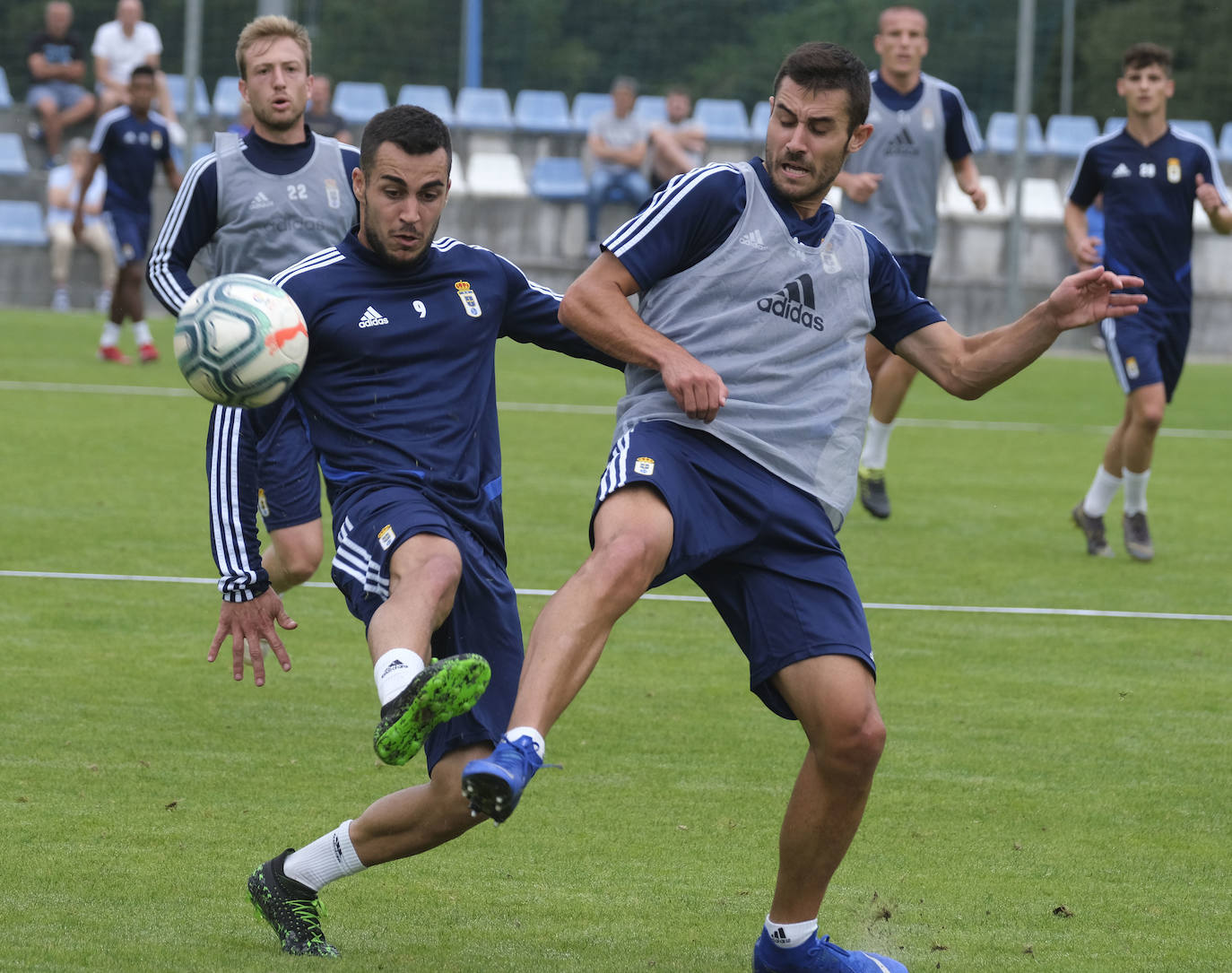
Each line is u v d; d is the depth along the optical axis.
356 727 15.38
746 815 13.38
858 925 11.16
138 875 11.48
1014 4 69.25
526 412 38.50
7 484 26.59
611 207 59.97
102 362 42.59
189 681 16.64
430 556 10.04
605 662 18.17
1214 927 11.26
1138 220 24.61
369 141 10.87
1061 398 46.03
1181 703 17.17
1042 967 10.48
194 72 53.00
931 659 18.66
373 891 11.52
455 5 68.88
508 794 8.52
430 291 11.15
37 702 15.64
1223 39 68.88
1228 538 26.78
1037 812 13.68
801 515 10.38
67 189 55.12
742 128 67.38
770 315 10.55
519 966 10.20
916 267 29.16
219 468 14.02
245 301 10.71
